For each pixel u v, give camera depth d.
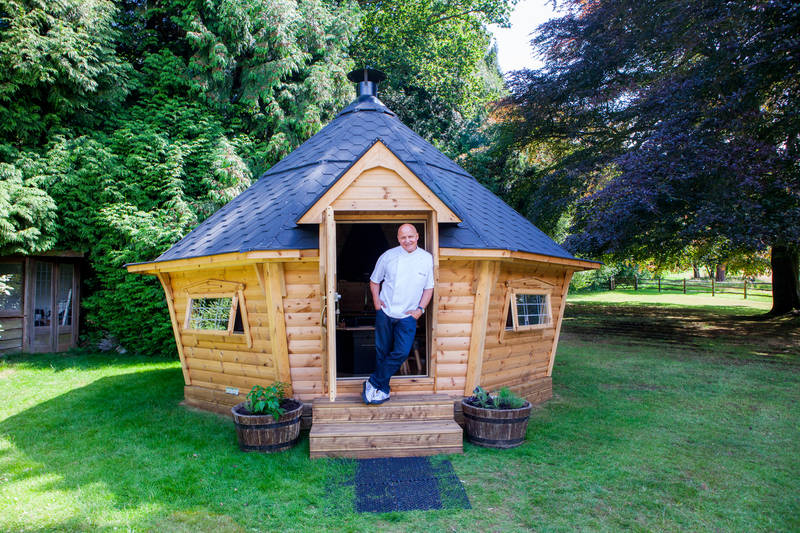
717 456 5.03
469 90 25.38
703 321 17.06
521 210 20.78
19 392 7.73
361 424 5.04
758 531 3.59
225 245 5.85
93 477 4.41
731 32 10.85
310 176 6.75
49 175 10.73
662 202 12.30
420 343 6.52
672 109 11.65
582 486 4.27
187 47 14.14
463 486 4.22
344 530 3.53
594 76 15.28
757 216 10.65
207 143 12.38
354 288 8.40
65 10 11.29
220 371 6.50
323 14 14.98
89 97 11.86
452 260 5.63
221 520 3.65
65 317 11.81
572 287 31.41
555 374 9.11
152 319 10.95
